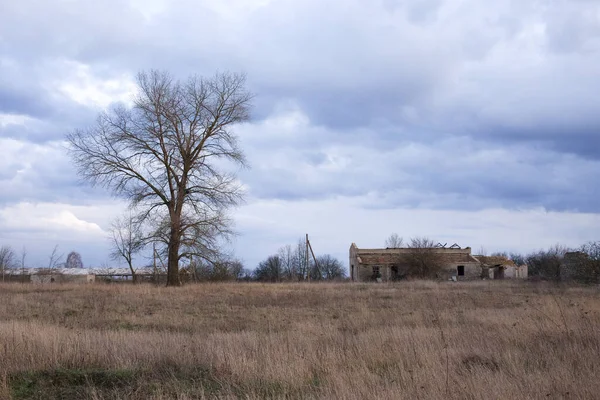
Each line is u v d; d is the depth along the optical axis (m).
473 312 21.16
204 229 44.81
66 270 77.44
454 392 8.74
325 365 10.95
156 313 23.41
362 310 23.12
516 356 11.37
